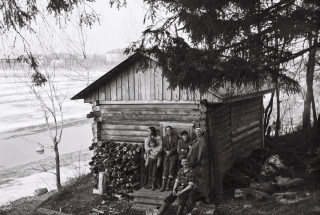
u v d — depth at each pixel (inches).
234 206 458.9
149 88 549.3
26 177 904.3
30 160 1072.2
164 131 547.8
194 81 306.5
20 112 1797.5
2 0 281.7
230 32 298.0
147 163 522.6
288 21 265.3
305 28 257.9
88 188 606.2
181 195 416.8
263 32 291.7
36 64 307.3
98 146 587.8
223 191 525.3
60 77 3331.7
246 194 479.5
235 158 597.0
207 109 510.0
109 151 567.5
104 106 595.5
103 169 570.9
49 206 561.6
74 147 1229.1
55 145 760.3
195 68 295.9
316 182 464.4
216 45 308.8
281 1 283.6
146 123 564.4
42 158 1094.4
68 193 599.5
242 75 299.3
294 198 416.5
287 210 376.8
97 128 599.2
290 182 472.4
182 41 302.7
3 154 1135.0
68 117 1761.8
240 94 532.4
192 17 283.6
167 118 546.6
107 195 559.2
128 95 567.8
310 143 714.2
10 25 284.4
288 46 296.8
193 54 300.4
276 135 841.5
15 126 1526.8
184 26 294.4
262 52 299.9
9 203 705.6
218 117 546.3
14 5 283.6
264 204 432.1
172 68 303.9
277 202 424.8
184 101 521.3
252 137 674.2
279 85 304.7
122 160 553.0
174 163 507.2
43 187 816.9
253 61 299.3
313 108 808.9
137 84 558.9
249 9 293.0
